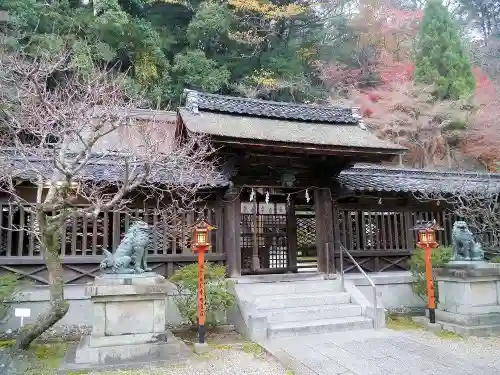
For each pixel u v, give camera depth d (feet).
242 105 38.01
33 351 23.66
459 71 76.28
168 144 41.86
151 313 22.12
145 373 19.77
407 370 20.51
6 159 26.94
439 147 77.00
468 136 73.10
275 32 89.20
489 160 74.28
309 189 37.86
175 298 29.63
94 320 21.26
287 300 30.25
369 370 20.52
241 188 34.32
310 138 33.22
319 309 29.48
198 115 34.60
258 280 33.09
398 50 89.61
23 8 56.80
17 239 30.68
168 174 30.22
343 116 40.88
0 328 27.78
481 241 41.93
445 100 72.43
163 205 32.96
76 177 25.61
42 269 29.40
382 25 90.12
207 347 24.11
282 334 26.73
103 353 20.59
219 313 31.35
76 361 20.43
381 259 38.81
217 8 78.64
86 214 21.33
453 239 31.53
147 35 70.90
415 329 29.48
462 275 28.81
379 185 38.22
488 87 74.28
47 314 22.24
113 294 21.12
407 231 40.01
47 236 21.83
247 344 25.34
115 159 32.71
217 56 83.76
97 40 61.67
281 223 43.21
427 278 30.25
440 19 80.33
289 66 84.23
